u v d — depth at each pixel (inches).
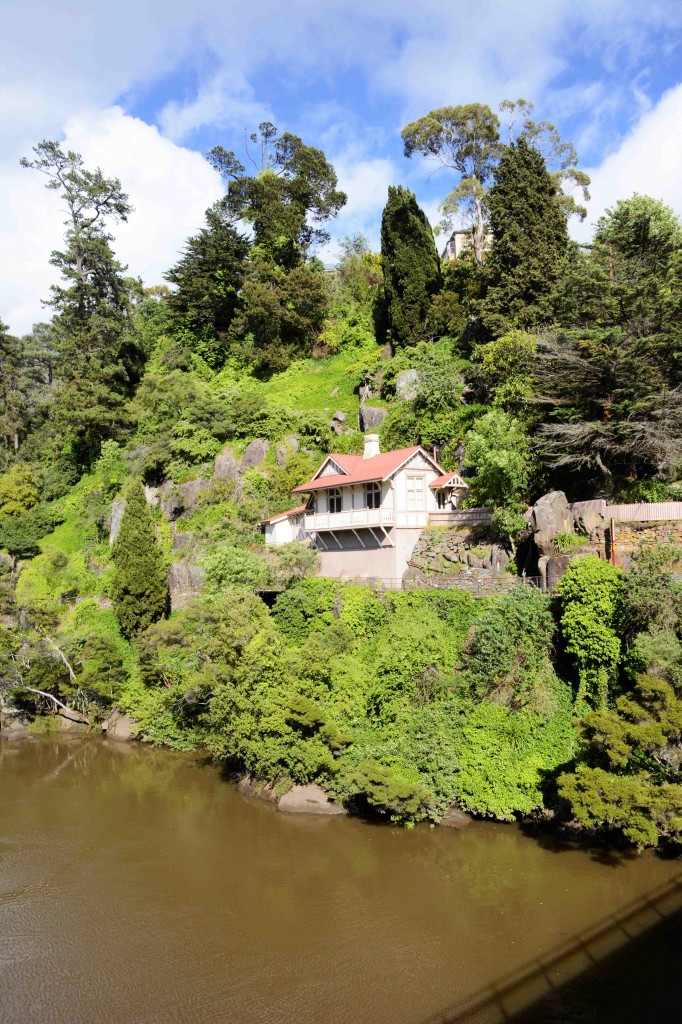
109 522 2546.8
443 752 1131.3
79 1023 739.4
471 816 1116.5
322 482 1852.9
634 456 1429.6
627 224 1546.5
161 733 1672.0
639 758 941.2
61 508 2829.7
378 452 1930.4
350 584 1594.5
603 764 981.8
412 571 1603.1
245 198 3302.2
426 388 2054.6
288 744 1252.5
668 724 903.7
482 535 1569.9
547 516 1348.4
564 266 1875.0
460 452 1882.4
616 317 1486.2
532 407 1608.0
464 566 1535.4
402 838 1102.4
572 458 1398.9
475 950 818.2
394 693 1242.0
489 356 1824.6
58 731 1898.4
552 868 970.1
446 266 2960.1
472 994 745.6
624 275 1517.0
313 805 1225.4
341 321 3036.4
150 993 781.3
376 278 3078.2
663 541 1208.8
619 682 1080.8
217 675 1373.0
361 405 2377.0
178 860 1104.8
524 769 1075.3
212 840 1166.3
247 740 1277.1
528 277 2001.7
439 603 1368.1
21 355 3390.7
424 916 893.8
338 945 847.1
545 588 1291.8
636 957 783.7
